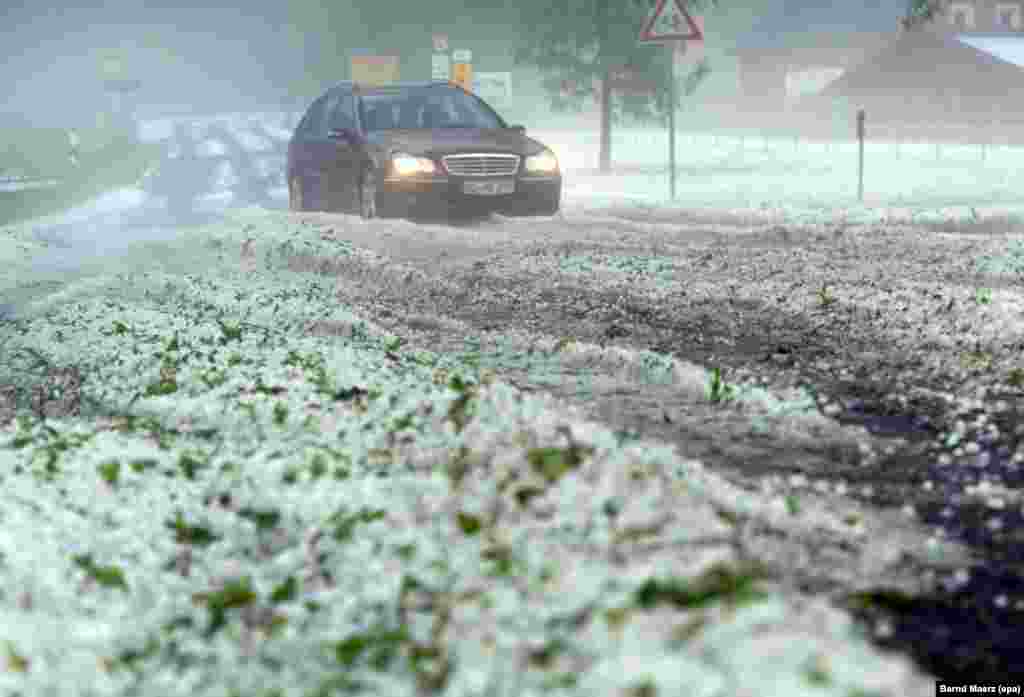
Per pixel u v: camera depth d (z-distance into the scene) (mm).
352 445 19250
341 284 44344
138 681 12148
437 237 54719
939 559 16219
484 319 36625
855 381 27109
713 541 13844
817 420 23406
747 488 19156
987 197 76438
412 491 16031
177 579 14625
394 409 20953
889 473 20422
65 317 37531
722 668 9914
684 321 34688
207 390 24812
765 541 14961
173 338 31125
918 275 41344
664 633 10695
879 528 17219
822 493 19094
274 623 13031
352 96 68750
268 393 23484
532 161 63219
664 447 18938
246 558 15344
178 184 108688
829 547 15664
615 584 11844
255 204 86750
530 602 11898
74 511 17031
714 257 46812
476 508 14844
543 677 10453
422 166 61531
